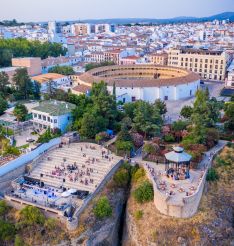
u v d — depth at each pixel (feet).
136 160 426.51
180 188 359.46
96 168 421.18
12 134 498.69
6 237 347.56
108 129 503.20
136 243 351.46
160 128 476.54
